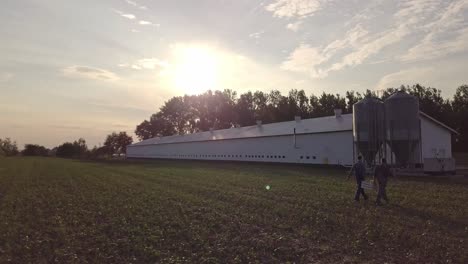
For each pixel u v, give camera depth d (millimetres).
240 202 18312
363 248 10531
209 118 137125
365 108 33812
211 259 9633
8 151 160875
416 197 19266
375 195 20031
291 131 51500
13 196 22250
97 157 121750
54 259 9977
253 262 9523
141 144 107438
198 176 33750
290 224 13500
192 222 13922
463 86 83875
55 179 34062
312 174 34438
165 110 145500
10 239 11961
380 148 33656
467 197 19281
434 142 42062
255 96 130750
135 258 9984
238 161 62438
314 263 9477
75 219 15000
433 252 9992
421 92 82562
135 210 16672
